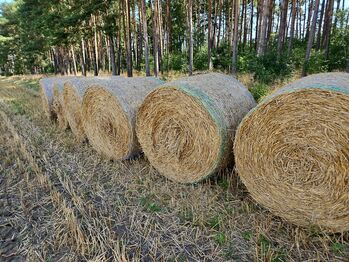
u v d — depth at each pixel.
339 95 2.06
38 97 11.38
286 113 2.34
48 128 6.32
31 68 39.75
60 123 6.30
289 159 2.39
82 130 5.16
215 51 16.88
